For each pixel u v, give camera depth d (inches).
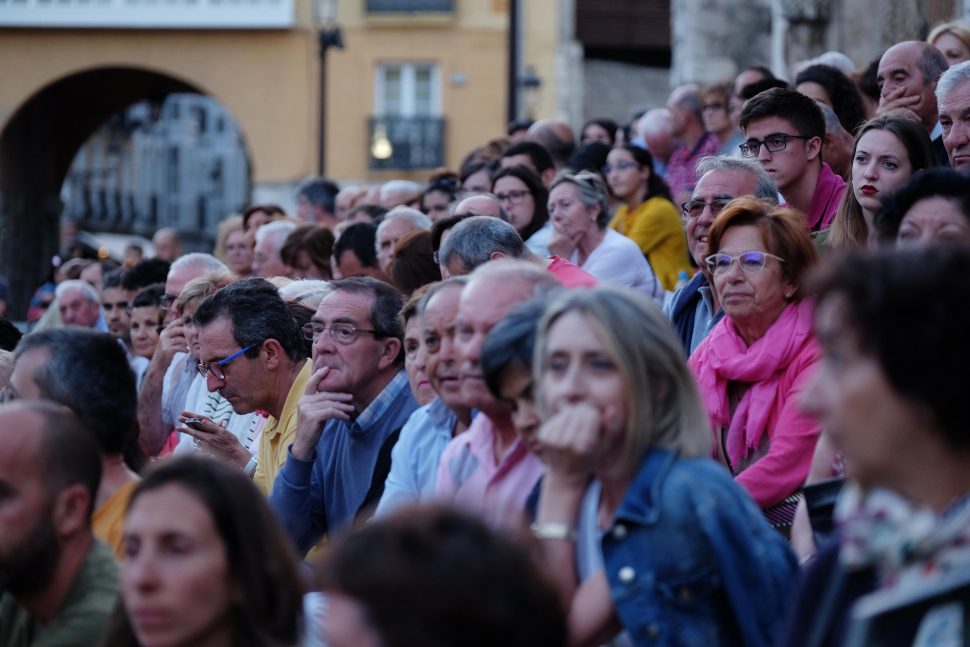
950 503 186.9
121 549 306.7
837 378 189.3
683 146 810.2
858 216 413.1
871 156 400.2
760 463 350.6
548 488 253.6
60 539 271.4
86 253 1202.6
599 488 259.1
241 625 238.5
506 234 434.9
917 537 182.4
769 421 361.4
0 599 284.5
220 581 236.2
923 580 182.7
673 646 241.6
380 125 2057.1
